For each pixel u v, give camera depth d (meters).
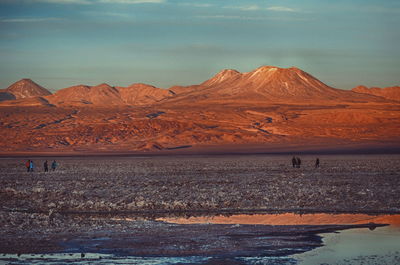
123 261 22.06
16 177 74.94
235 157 157.38
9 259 22.36
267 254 23.28
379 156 150.00
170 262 21.89
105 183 61.25
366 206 39.50
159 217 35.50
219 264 21.56
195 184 59.34
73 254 23.34
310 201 42.09
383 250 24.00
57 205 42.09
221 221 33.28
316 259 22.30
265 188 52.88
